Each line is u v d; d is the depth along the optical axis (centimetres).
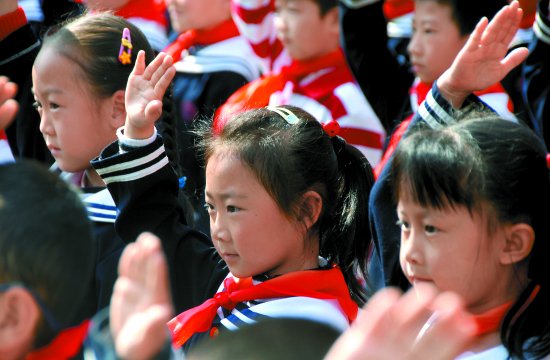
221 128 693
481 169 560
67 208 473
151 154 731
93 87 795
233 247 663
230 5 1224
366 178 733
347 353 372
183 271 746
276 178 660
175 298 740
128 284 438
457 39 1015
